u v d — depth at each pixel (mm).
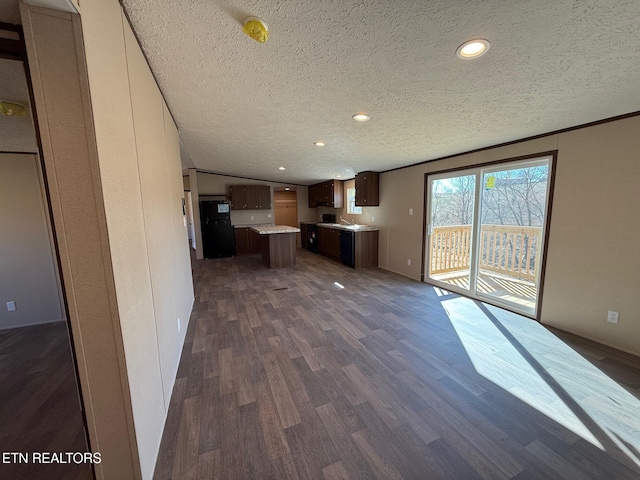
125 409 1093
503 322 3008
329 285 4508
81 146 926
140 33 1350
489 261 4605
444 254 4836
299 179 7590
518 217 4133
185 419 1639
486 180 3631
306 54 1501
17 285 2947
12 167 2859
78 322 998
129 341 1117
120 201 1110
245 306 3562
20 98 1883
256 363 2238
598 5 1073
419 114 2357
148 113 1614
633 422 1596
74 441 1494
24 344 2592
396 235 5242
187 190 8406
